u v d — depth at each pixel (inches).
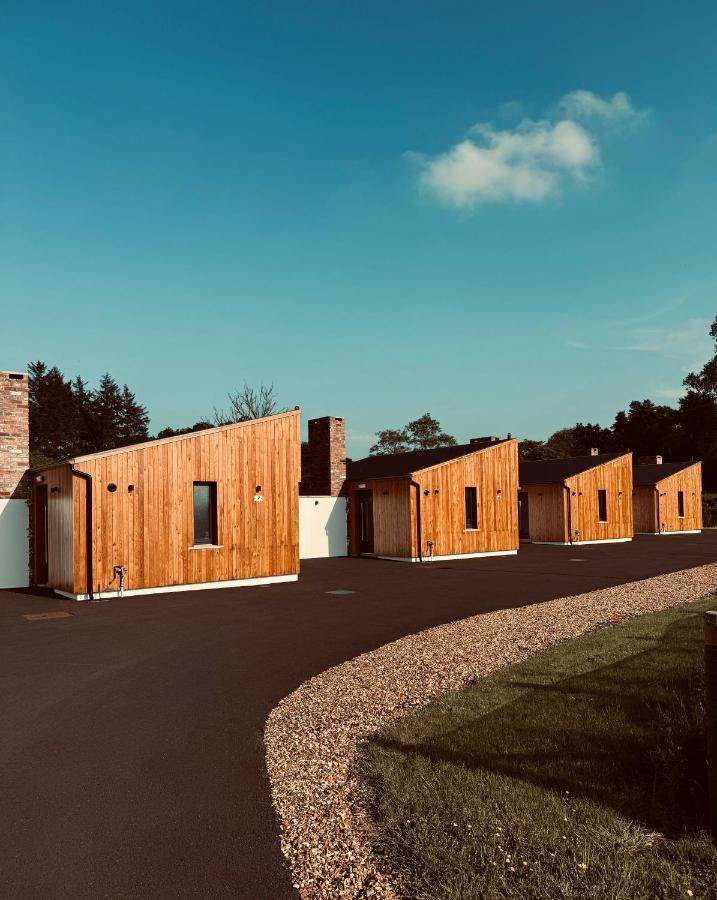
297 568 671.1
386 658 322.3
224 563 626.5
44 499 656.4
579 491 1194.6
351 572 745.0
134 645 369.7
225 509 631.8
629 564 775.1
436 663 306.3
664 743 185.5
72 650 358.3
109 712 250.5
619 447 2476.6
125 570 571.8
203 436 621.6
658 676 248.8
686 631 328.2
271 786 181.2
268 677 299.0
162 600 542.9
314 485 1032.2
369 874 135.9
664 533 1466.5
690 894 121.5
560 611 435.2
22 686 287.6
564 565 779.4
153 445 592.7
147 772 192.9
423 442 2544.3
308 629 410.3
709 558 837.2
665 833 145.3
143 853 147.6
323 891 131.1
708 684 144.8
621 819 149.6
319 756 200.5
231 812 166.7
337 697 261.3
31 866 142.7
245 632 403.5
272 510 660.1
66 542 572.4
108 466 569.3
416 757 188.9
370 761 191.5
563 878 127.9
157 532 591.2
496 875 129.9
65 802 173.8
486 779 172.1
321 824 157.6
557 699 233.5
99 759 203.5
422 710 233.9
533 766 179.0
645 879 127.6
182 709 253.3
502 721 214.2
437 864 135.3
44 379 2753.4
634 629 347.6
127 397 3043.8
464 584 616.7
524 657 310.3
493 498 978.1
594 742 192.4
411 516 887.1
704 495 1966.0
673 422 2363.4
